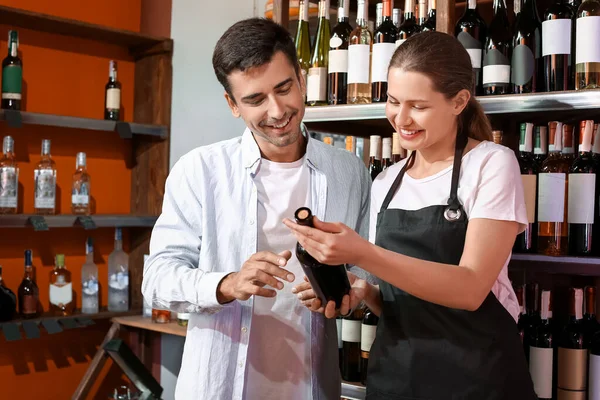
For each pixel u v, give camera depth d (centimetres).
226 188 167
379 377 154
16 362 340
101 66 371
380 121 249
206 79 352
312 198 169
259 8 333
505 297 152
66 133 358
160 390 328
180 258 164
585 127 190
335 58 225
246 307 161
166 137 364
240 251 164
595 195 196
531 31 202
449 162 151
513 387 143
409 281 130
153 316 337
